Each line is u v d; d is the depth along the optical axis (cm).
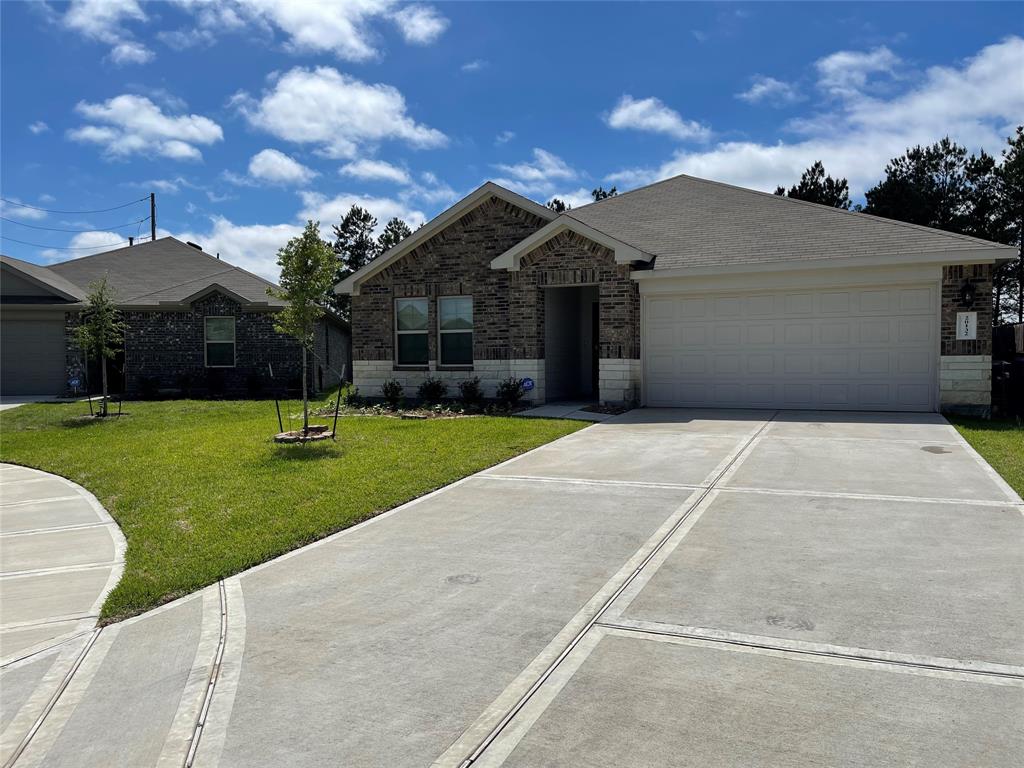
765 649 409
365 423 1389
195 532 697
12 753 343
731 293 1456
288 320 1156
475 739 332
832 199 3038
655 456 984
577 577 539
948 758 302
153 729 358
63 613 526
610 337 1508
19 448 1295
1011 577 504
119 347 2464
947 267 1295
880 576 514
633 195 1933
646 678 381
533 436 1168
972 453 934
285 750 332
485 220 1666
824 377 1395
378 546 641
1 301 2327
